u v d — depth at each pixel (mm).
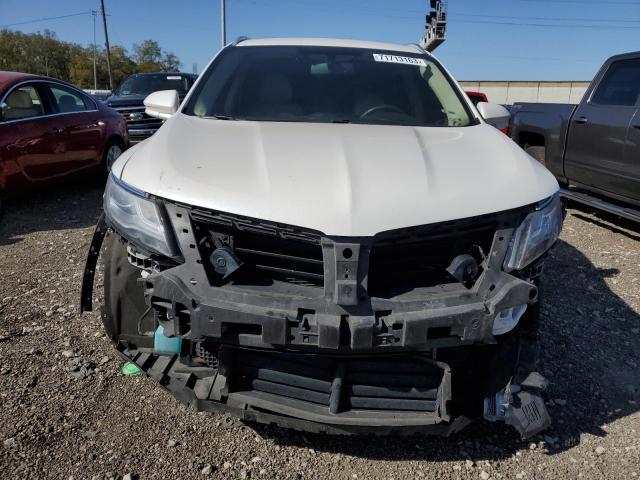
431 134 2930
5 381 2848
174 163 2334
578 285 4551
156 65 84250
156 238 2197
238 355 2320
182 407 2744
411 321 2027
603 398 2988
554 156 6785
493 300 2143
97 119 7477
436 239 2180
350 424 2211
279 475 2350
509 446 2598
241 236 2170
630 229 6336
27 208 6453
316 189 2158
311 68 3533
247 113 3180
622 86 5816
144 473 2312
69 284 4102
